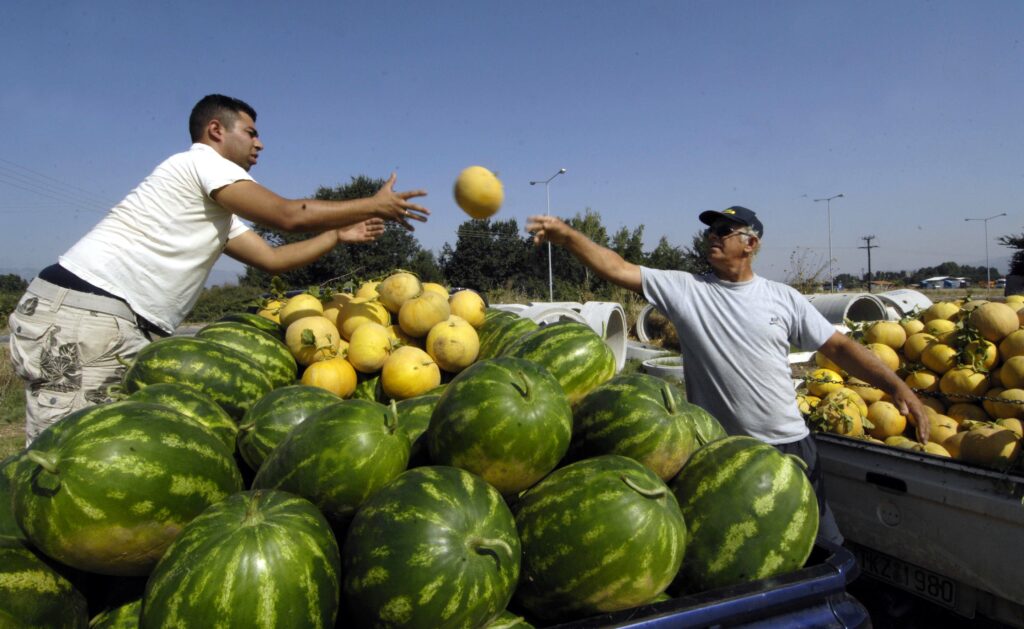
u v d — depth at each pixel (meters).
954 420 4.51
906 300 11.46
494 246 45.06
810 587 1.85
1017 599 3.09
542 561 1.81
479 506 1.75
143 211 3.20
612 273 3.88
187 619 1.46
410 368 3.04
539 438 1.96
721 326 3.63
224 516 1.65
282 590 1.51
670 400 2.26
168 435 1.85
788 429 3.62
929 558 3.49
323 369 3.04
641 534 1.75
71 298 3.11
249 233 3.85
